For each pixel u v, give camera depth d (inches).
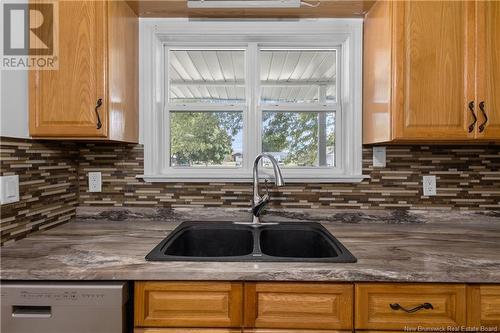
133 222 63.3
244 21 65.8
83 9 50.9
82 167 65.4
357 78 64.7
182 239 56.7
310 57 71.5
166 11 62.4
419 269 37.9
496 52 50.7
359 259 41.2
